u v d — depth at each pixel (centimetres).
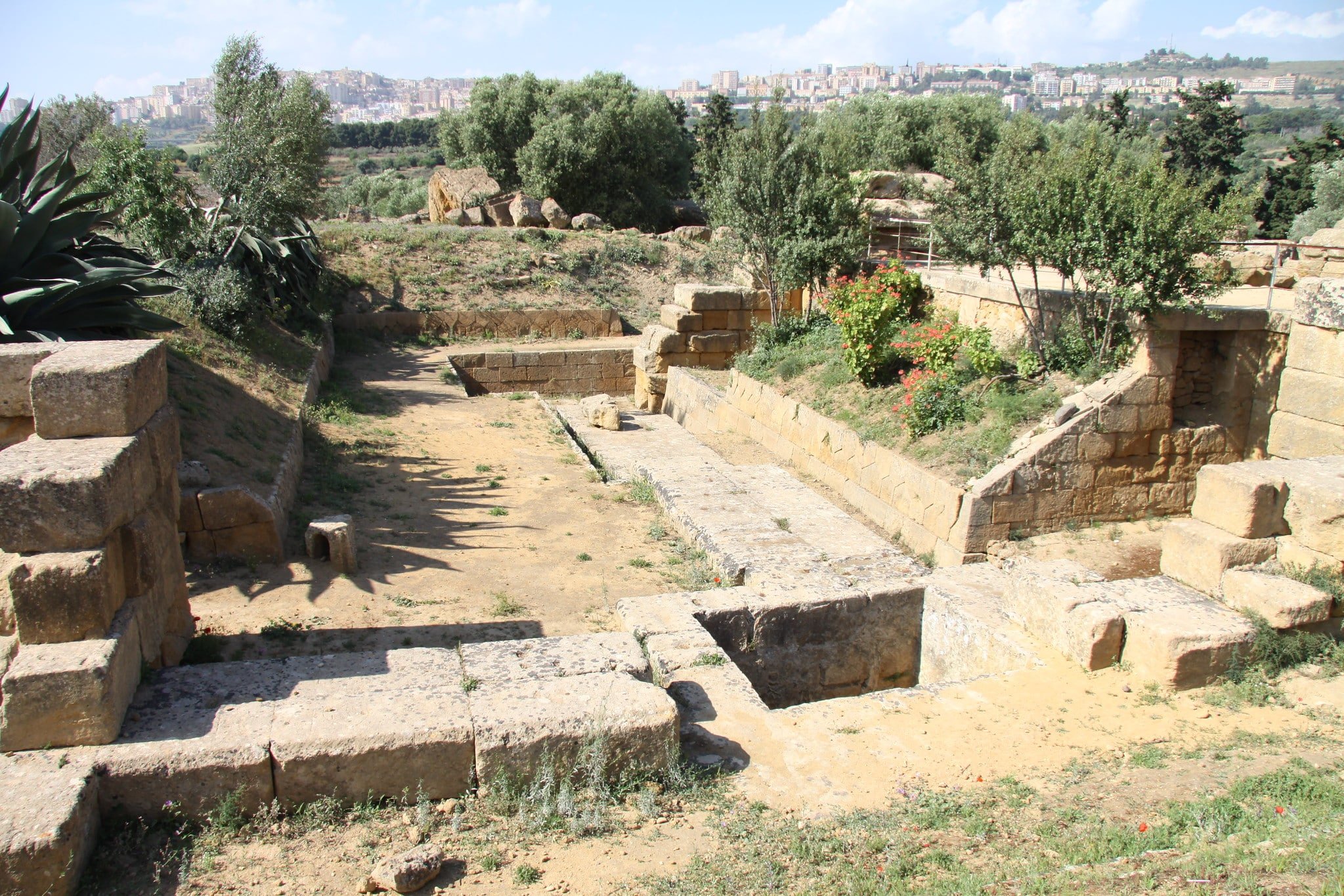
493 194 3184
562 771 516
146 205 1548
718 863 458
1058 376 1181
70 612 490
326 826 482
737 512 1080
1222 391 1130
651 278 2698
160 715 506
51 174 1146
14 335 976
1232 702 623
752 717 618
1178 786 520
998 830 482
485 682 558
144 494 562
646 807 508
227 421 1123
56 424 539
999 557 1037
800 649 803
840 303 1516
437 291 2433
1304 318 1020
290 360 1600
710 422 1753
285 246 1955
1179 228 1032
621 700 539
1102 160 1114
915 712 626
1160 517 1121
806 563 904
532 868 454
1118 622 670
